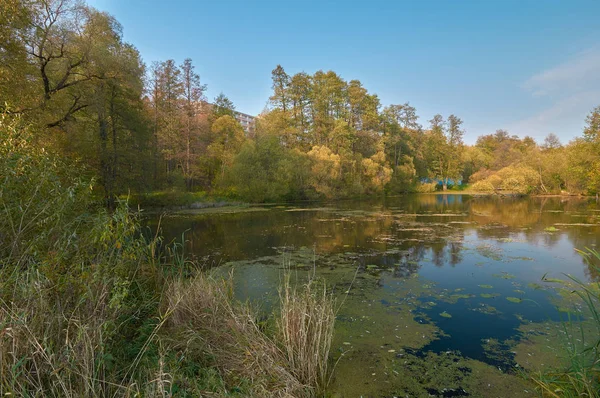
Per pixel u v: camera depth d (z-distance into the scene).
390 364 4.05
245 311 4.38
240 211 22.39
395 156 45.38
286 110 41.72
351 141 38.47
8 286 3.02
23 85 11.00
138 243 4.51
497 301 6.18
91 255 3.95
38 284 2.95
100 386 2.53
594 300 6.11
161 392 2.62
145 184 19.91
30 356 2.59
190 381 3.11
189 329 3.94
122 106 18.70
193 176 29.62
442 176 51.81
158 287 5.23
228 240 11.92
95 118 18.23
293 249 10.46
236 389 3.19
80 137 15.89
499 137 71.25
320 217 18.89
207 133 33.41
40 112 11.42
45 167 4.33
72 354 2.63
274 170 30.61
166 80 28.78
